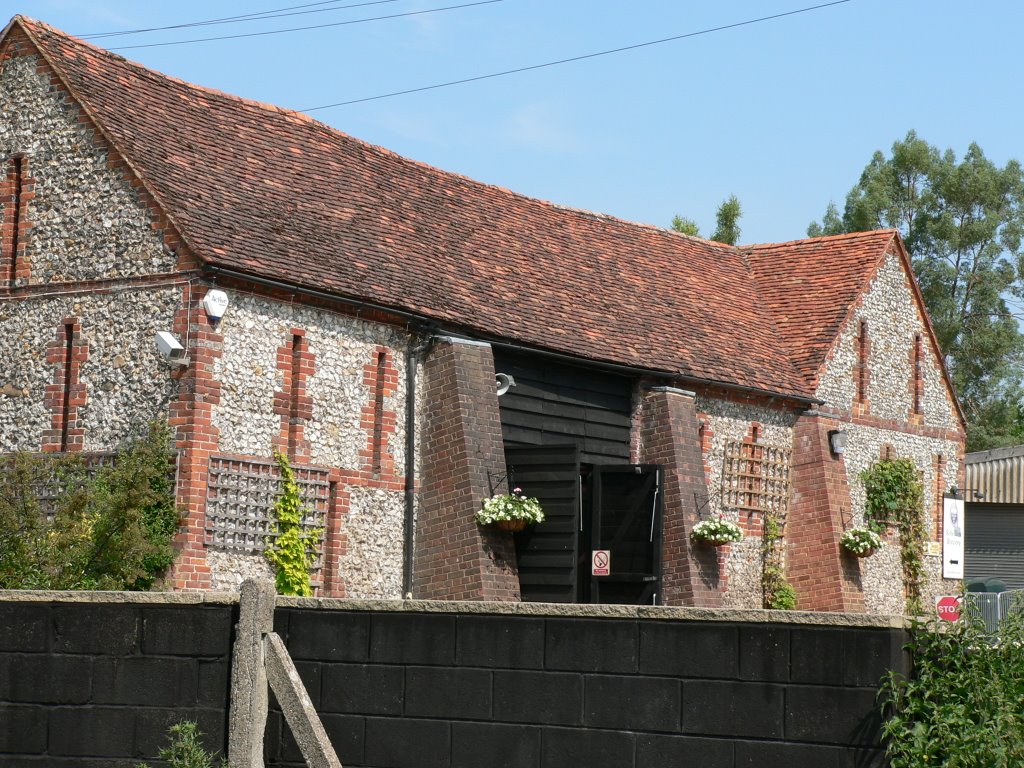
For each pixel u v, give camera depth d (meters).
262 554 17.89
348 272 19.64
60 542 15.95
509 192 27.67
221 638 8.34
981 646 7.14
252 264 17.86
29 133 19.25
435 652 7.98
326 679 8.20
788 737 7.14
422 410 20.50
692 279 30.11
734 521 26.50
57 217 18.84
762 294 31.97
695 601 24.05
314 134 23.61
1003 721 6.84
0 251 19.25
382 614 8.13
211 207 18.73
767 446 27.41
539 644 7.76
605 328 24.41
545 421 22.55
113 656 8.54
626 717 7.51
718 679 7.33
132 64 20.97
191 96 21.67
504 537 20.30
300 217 20.44
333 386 19.03
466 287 22.12
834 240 32.78
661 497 22.31
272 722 8.23
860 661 7.05
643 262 29.12
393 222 22.66
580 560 23.11
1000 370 59.62
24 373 18.78
